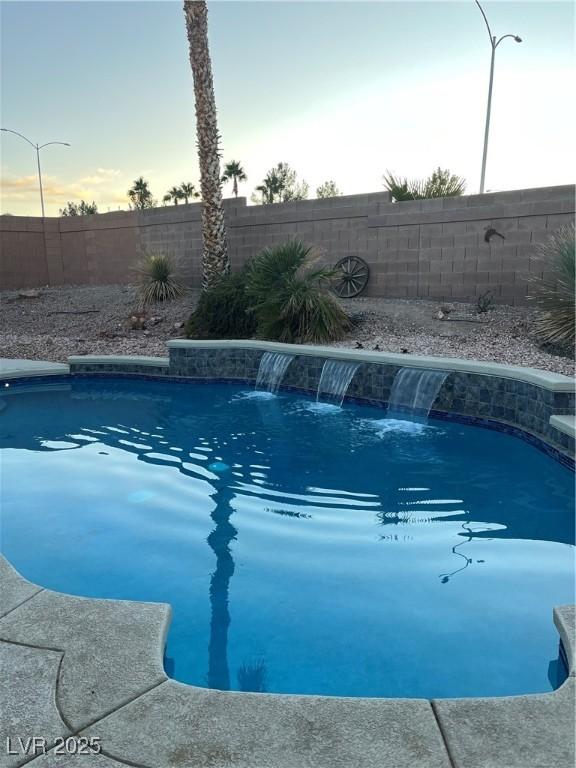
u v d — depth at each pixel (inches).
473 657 114.0
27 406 346.3
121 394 377.7
